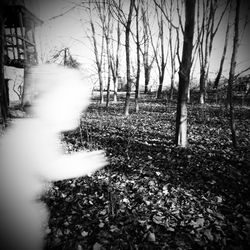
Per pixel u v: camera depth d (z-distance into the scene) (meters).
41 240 2.55
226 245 2.42
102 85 13.30
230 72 5.07
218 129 7.77
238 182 3.80
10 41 12.05
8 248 2.42
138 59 11.61
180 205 3.18
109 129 8.09
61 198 3.42
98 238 2.55
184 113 5.58
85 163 4.80
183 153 5.25
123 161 4.84
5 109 7.54
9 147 5.83
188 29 4.91
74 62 5.89
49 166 4.67
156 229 2.69
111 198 3.05
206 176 4.05
